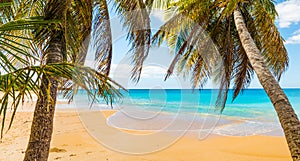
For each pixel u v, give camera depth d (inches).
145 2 169.5
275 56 266.2
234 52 296.7
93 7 142.2
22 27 78.4
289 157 248.7
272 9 281.6
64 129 346.0
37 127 102.5
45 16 109.0
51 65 77.1
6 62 73.7
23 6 126.1
